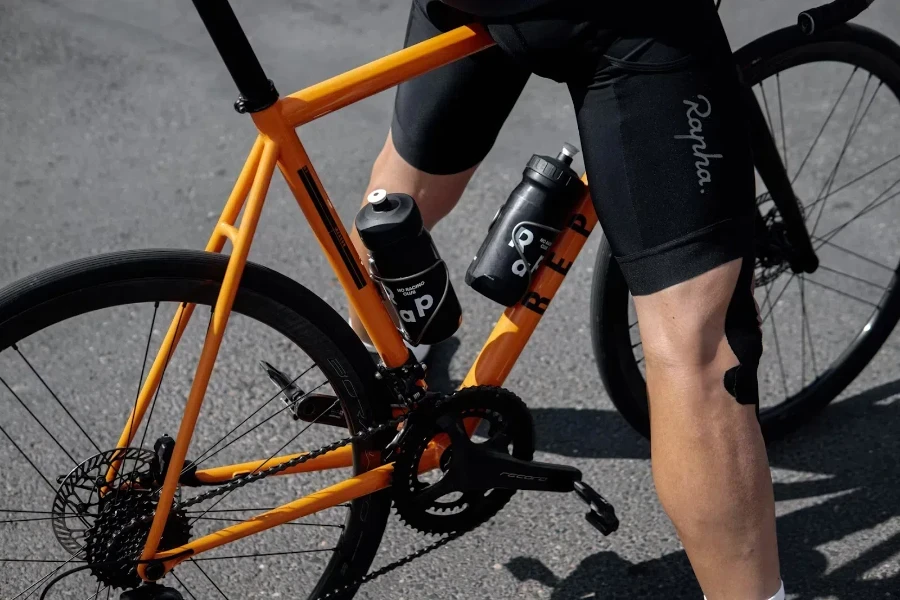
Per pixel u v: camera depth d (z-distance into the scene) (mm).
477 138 2014
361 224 1771
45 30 4414
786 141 3543
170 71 4145
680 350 1633
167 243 3262
